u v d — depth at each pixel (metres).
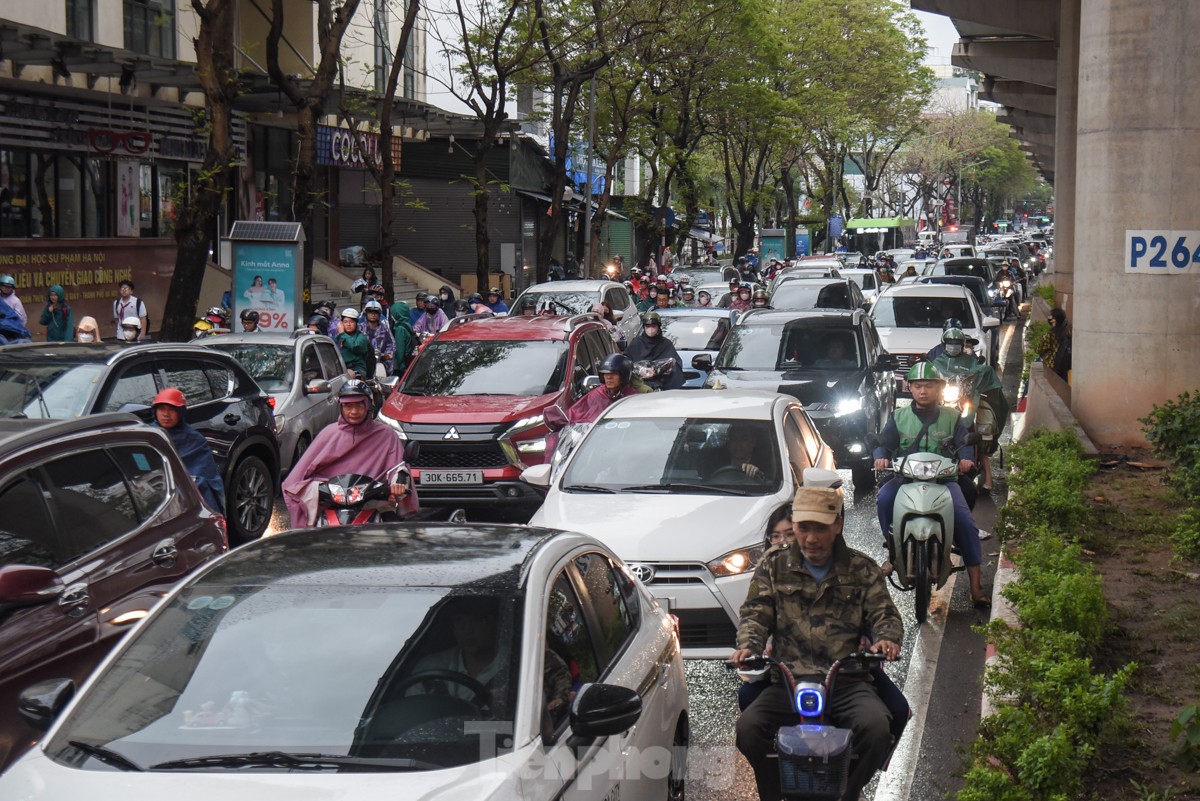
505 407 14.23
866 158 88.25
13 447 6.45
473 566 5.05
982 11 34.97
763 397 10.71
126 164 29.86
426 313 26.52
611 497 9.48
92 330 17.11
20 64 23.36
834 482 5.80
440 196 48.34
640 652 5.60
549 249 34.72
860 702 5.62
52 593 5.69
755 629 5.75
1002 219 180.50
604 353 17.00
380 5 39.97
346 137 39.44
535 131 58.53
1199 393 11.24
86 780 4.07
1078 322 16.89
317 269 39.22
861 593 5.75
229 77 19.86
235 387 13.45
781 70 55.59
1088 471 13.62
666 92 43.91
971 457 10.47
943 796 6.76
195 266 19.67
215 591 4.99
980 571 10.88
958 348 14.04
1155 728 6.99
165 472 7.69
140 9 29.44
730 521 8.93
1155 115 15.95
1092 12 16.31
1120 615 9.06
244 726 4.35
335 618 4.77
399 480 9.70
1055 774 5.95
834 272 39.75
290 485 9.82
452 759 4.19
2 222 25.86
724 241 93.88
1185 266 16.06
